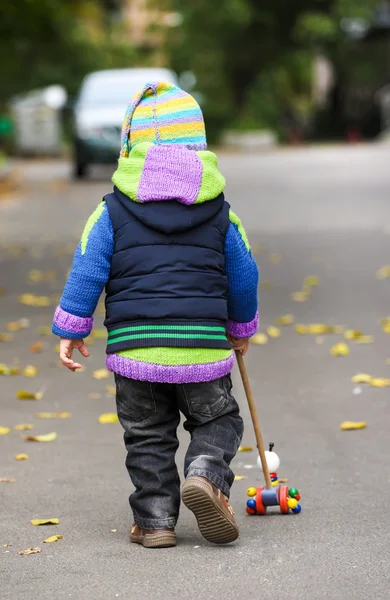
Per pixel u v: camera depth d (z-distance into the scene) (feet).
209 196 25.48
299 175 149.48
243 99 310.65
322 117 309.42
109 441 35.27
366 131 309.42
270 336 51.85
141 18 330.13
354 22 300.20
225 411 25.71
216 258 25.54
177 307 24.99
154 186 25.31
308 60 315.17
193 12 296.51
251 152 225.15
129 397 25.57
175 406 26.17
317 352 48.32
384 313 56.85
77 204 115.14
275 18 299.17
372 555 24.63
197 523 26.40
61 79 268.21
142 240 25.31
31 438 35.42
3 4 148.46
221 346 25.29
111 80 152.46
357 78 308.40
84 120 146.51
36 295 63.46
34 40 158.81
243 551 25.09
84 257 25.50
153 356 24.90
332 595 22.29
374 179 140.05
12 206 114.93
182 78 302.86
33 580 23.53
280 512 28.09
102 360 47.34
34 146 230.89
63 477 31.50
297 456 33.19
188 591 22.67
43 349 49.80
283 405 39.40
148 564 24.36
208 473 24.81
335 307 58.70
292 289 64.18
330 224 94.89
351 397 40.42
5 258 78.18
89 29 289.74
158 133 25.70
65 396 41.29
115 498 29.55
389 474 31.22
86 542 26.05
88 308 25.70
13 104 233.14
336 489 29.91
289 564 24.16
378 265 72.54
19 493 30.04
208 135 273.54
